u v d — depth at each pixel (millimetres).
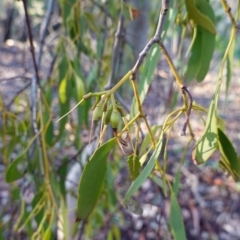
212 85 2029
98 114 224
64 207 452
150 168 236
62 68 499
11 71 2225
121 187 859
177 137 1368
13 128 526
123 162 891
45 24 517
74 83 502
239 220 1068
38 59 508
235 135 1571
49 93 513
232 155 256
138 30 625
